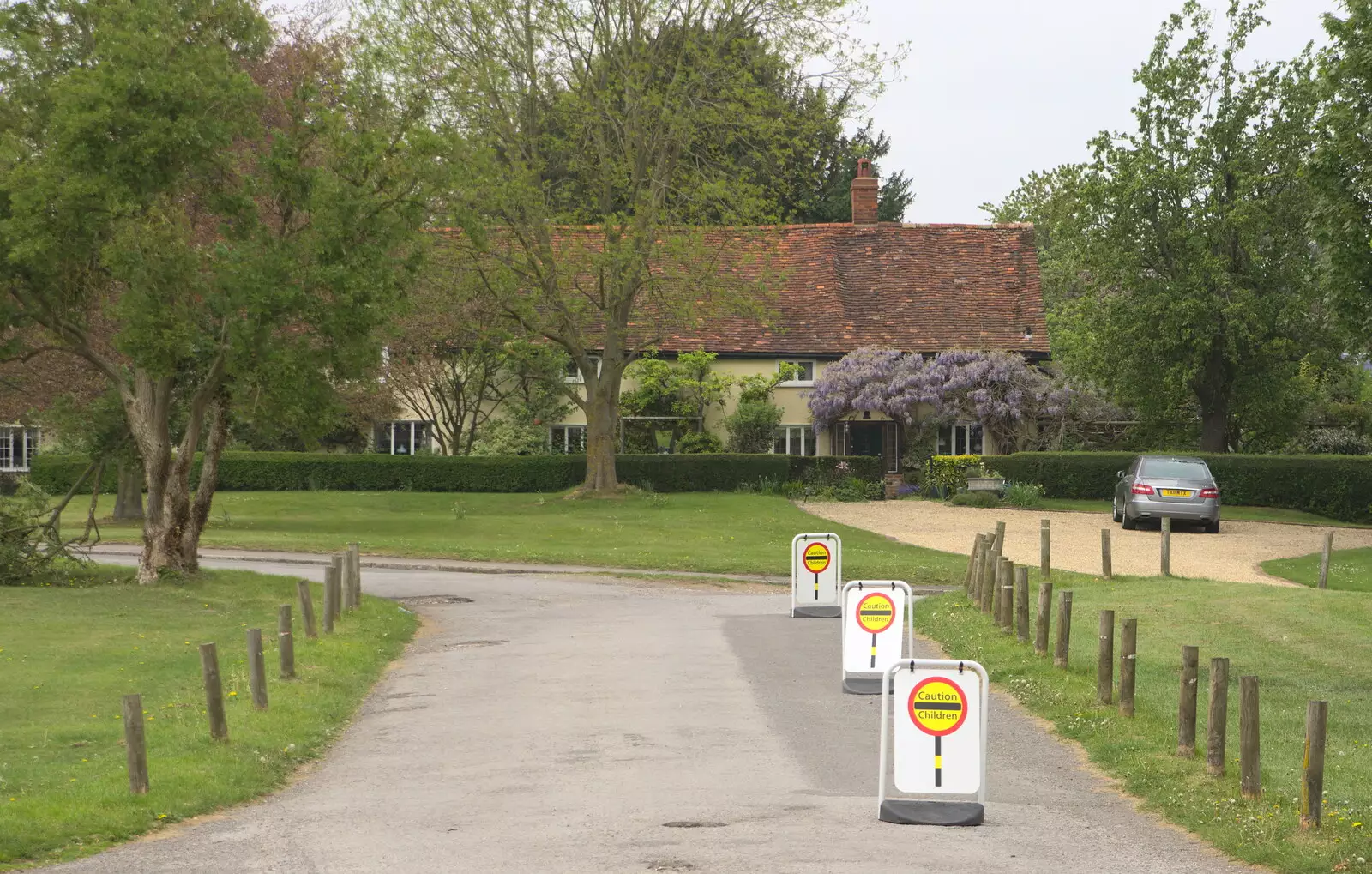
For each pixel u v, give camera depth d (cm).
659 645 2352
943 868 986
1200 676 1992
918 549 4147
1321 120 2669
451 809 1244
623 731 1619
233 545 4044
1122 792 1334
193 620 2642
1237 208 5638
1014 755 1517
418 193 3030
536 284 5203
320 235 2878
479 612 2909
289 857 1077
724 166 5388
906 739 1184
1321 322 5841
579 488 5559
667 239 5081
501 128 5069
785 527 4722
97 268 3028
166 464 3144
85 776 1445
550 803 1250
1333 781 1362
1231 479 5688
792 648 2308
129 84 2738
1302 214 5666
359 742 1631
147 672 2097
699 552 4091
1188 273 5844
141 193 2827
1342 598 2703
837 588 2741
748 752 1485
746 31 5178
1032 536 4550
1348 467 5512
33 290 2930
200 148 2819
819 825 1138
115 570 3319
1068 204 6456
